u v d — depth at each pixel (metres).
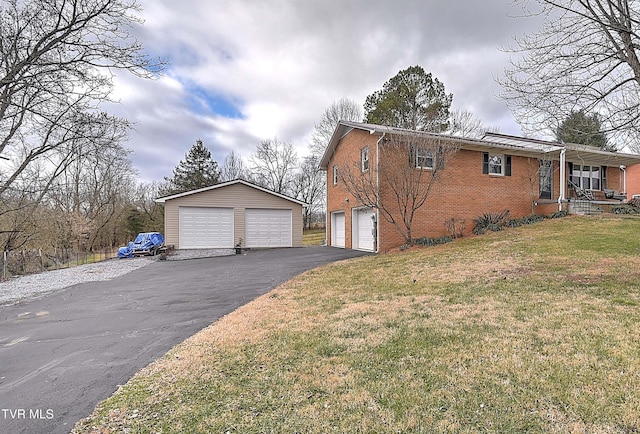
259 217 18.42
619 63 5.38
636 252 8.46
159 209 31.45
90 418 2.82
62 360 4.16
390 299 5.97
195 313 6.12
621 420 2.41
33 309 6.95
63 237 23.75
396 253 11.97
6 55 8.70
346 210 16.53
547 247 9.70
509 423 2.43
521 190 15.88
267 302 6.35
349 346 3.96
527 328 4.17
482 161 15.04
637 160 18.11
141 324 5.57
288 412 2.70
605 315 4.46
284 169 40.50
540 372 3.11
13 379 3.66
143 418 2.75
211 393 3.08
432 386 2.97
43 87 8.85
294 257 13.76
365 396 2.86
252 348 4.09
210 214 17.69
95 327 5.50
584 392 2.76
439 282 7.00
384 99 25.80
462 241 12.60
